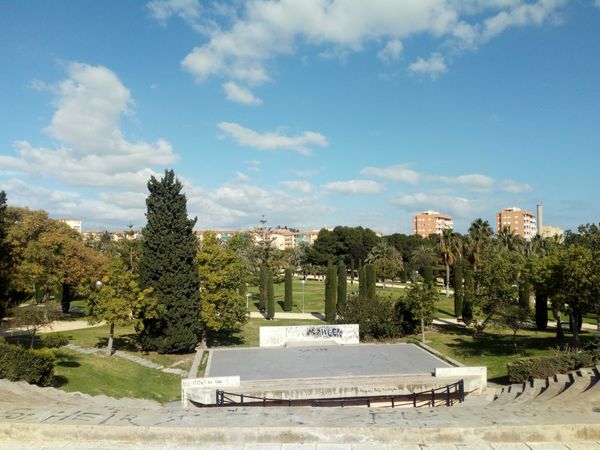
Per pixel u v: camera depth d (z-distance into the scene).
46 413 9.10
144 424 8.41
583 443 7.96
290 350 32.06
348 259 110.25
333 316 48.44
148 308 31.33
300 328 35.84
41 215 45.50
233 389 20.72
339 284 50.91
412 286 39.75
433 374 23.92
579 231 44.06
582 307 29.02
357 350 31.89
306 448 7.84
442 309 57.06
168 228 34.47
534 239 68.81
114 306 29.42
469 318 44.53
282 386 21.30
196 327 33.88
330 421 8.57
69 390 21.69
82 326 42.31
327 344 34.75
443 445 7.94
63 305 50.16
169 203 34.50
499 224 182.38
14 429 8.28
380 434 8.09
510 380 23.47
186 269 34.16
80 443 8.06
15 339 31.28
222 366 26.77
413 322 40.94
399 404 21.61
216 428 8.14
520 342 35.41
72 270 43.94
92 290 31.75
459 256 66.62
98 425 8.27
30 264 40.50
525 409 9.73
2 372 18.88
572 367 22.03
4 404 10.20
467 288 45.44
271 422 8.54
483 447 7.86
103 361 28.73
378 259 86.88
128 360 30.14
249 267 62.44
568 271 28.55
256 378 23.36
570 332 40.69
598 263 27.78
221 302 35.62
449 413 9.16
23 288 34.56
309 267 105.12
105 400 18.55
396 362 27.47
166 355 33.03
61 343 25.72
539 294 35.56
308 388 20.80
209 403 20.70
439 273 93.25
